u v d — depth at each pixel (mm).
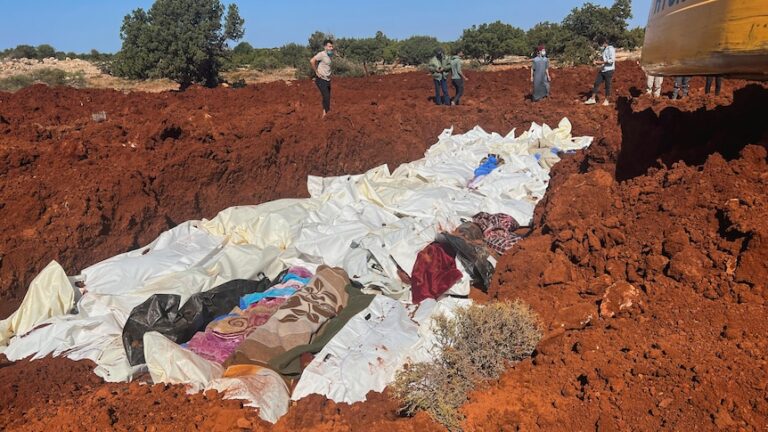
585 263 5586
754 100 5824
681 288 4809
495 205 8289
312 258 7316
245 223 8117
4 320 6219
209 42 27750
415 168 10453
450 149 11891
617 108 8266
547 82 16812
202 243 7672
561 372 4434
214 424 4309
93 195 7914
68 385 5223
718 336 4312
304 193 10578
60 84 26469
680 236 5031
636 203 5828
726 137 5914
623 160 7145
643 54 6438
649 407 3879
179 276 6531
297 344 5410
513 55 40188
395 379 4660
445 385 4359
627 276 5242
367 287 6578
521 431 3953
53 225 7461
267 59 38750
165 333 5668
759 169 5219
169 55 26859
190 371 4867
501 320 4711
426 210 8406
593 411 3984
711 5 4531
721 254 4789
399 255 6738
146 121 11617
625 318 4840
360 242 7133
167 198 8875
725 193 5184
